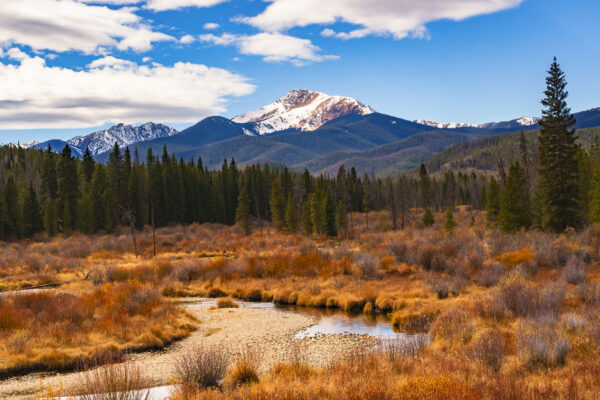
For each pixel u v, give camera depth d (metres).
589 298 17.31
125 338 17.28
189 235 82.06
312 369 11.66
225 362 11.73
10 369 13.63
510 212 50.16
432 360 11.46
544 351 10.68
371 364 11.23
